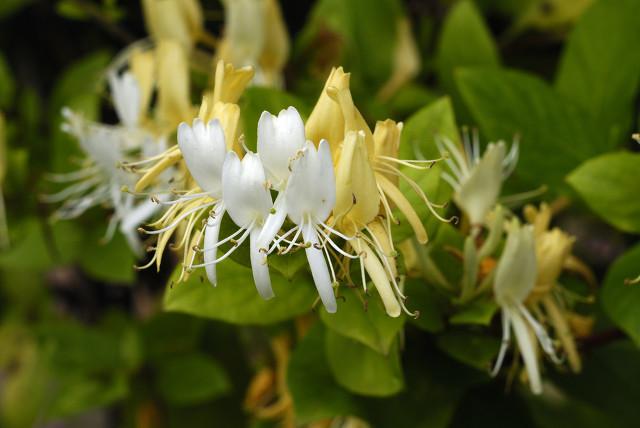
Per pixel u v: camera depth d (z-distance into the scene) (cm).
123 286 63
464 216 37
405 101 47
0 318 73
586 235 52
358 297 35
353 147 31
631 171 37
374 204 31
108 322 61
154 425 51
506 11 53
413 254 36
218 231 31
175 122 40
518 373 39
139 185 33
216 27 50
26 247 47
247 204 31
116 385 50
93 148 41
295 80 47
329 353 37
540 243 36
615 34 43
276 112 37
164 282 62
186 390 49
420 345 38
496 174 36
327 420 41
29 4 58
